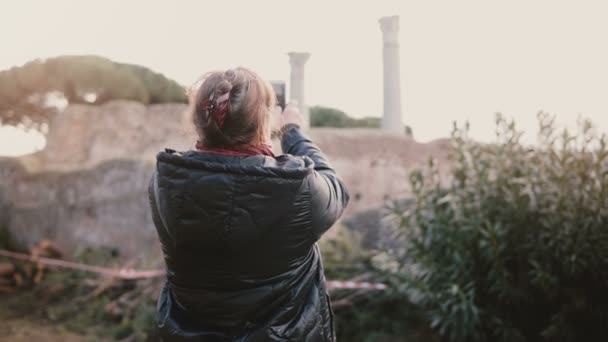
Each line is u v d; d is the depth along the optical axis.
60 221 8.91
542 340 3.86
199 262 1.32
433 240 4.18
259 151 1.39
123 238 8.22
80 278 7.26
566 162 3.80
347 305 4.78
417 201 4.33
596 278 3.64
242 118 1.35
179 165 1.29
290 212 1.31
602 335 3.75
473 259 3.98
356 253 5.40
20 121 11.89
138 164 8.73
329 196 1.42
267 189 1.27
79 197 8.92
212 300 1.33
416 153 7.66
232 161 1.34
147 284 6.18
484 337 3.83
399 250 5.05
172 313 1.42
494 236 3.65
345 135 8.19
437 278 4.01
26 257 8.06
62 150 10.38
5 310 6.76
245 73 1.42
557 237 3.56
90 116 10.84
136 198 8.39
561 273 3.74
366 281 4.89
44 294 7.18
